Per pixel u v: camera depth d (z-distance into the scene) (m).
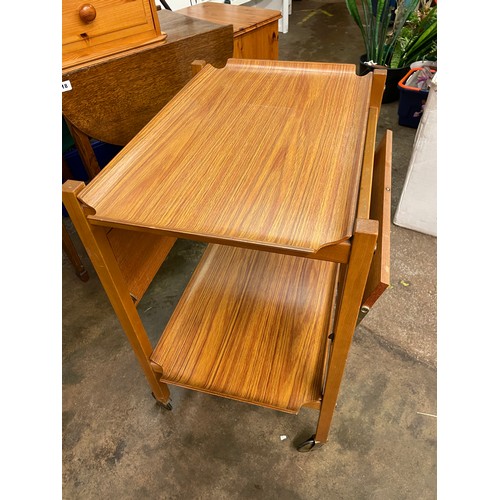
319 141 0.73
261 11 1.86
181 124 0.80
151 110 1.33
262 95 0.89
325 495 0.98
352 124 0.77
